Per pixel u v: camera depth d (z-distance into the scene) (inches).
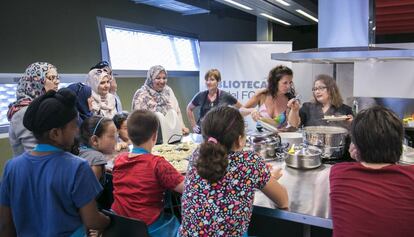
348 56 77.0
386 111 49.0
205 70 199.0
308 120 106.3
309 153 73.4
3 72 123.3
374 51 74.3
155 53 195.0
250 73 194.7
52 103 49.5
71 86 96.5
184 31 214.4
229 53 195.2
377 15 174.7
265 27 235.0
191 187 52.3
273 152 82.4
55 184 49.3
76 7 150.1
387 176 45.5
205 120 53.1
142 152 66.2
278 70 113.5
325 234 82.7
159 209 64.8
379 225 42.8
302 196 59.7
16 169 51.8
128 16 176.1
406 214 42.3
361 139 48.2
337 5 91.8
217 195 50.1
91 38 158.4
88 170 51.4
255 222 91.7
